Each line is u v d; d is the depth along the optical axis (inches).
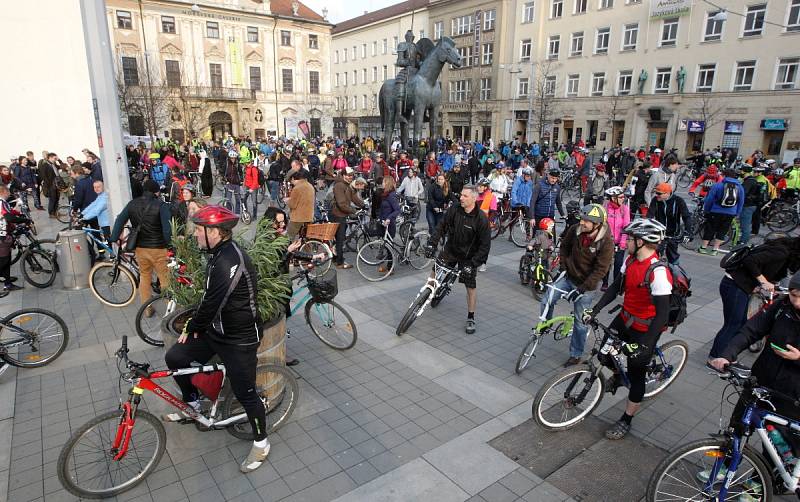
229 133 1936.5
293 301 267.7
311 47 2062.0
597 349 167.3
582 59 1555.1
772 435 123.3
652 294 154.2
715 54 1262.3
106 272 284.0
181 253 184.1
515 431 168.7
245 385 141.3
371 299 300.7
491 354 227.8
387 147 685.9
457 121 2038.6
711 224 419.2
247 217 559.5
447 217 251.8
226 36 1860.2
